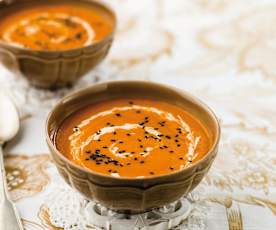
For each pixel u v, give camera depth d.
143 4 0.93
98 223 0.60
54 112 0.62
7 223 0.58
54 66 0.71
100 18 0.80
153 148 0.61
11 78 0.77
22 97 0.74
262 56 0.82
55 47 0.74
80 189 0.57
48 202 0.62
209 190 0.64
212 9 0.92
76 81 0.77
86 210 0.60
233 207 0.62
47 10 0.81
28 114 0.72
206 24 0.89
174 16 0.90
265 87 0.77
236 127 0.71
